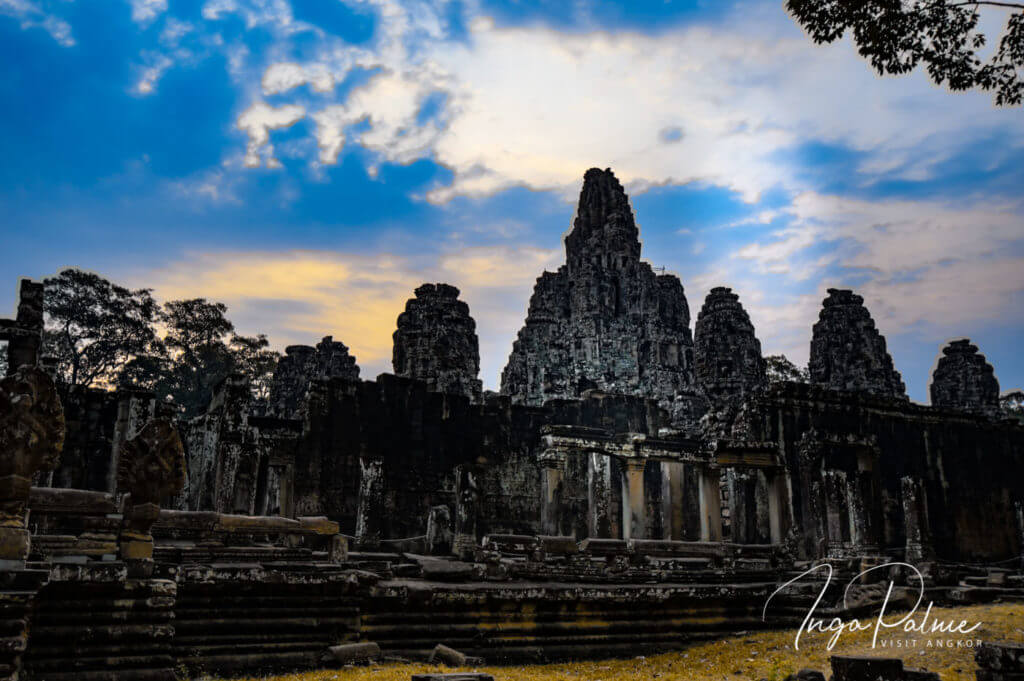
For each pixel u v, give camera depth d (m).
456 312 55.75
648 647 20.59
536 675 16.47
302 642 16.86
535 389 64.06
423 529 40.69
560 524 43.59
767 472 38.22
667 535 42.47
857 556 29.06
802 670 14.39
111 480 34.78
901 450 48.62
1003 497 51.53
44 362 34.59
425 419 42.44
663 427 48.47
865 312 61.25
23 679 12.52
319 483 38.72
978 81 15.97
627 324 66.94
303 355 60.03
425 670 15.69
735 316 58.72
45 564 13.04
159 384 63.44
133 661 13.71
